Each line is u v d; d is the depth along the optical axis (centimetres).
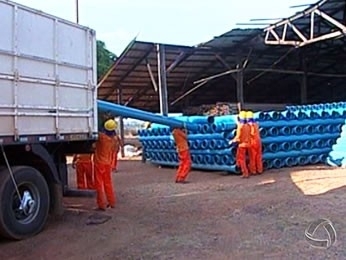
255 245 633
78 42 805
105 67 3381
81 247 654
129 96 2678
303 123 1497
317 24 2048
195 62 2316
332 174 1289
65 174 862
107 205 935
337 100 3052
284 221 761
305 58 2492
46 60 726
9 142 657
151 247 641
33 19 699
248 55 2253
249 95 3069
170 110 2920
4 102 647
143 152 1881
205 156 1484
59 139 759
